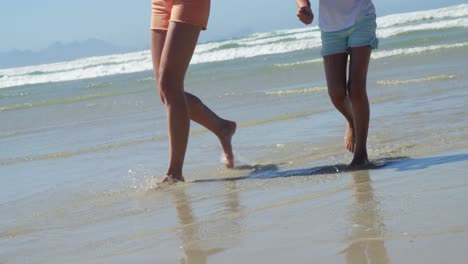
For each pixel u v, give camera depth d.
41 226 4.00
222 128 5.28
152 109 10.09
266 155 5.55
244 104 9.12
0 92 20.39
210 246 3.06
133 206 4.27
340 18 4.75
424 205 3.22
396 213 3.15
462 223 2.81
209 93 11.38
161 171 5.40
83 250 3.32
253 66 17.36
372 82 9.60
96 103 12.20
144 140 7.05
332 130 6.29
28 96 16.81
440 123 5.78
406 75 10.02
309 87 10.21
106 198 4.62
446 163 4.23
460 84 8.05
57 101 13.73
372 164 4.63
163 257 2.98
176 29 4.91
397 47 16.92
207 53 25.64
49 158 6.64
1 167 6.41
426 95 7.53
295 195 3.94
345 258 2.60
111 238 3.49
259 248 2.90
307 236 2.98
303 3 4.72
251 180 4.68
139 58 32.66
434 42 17.03
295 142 5.92
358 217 3.18
